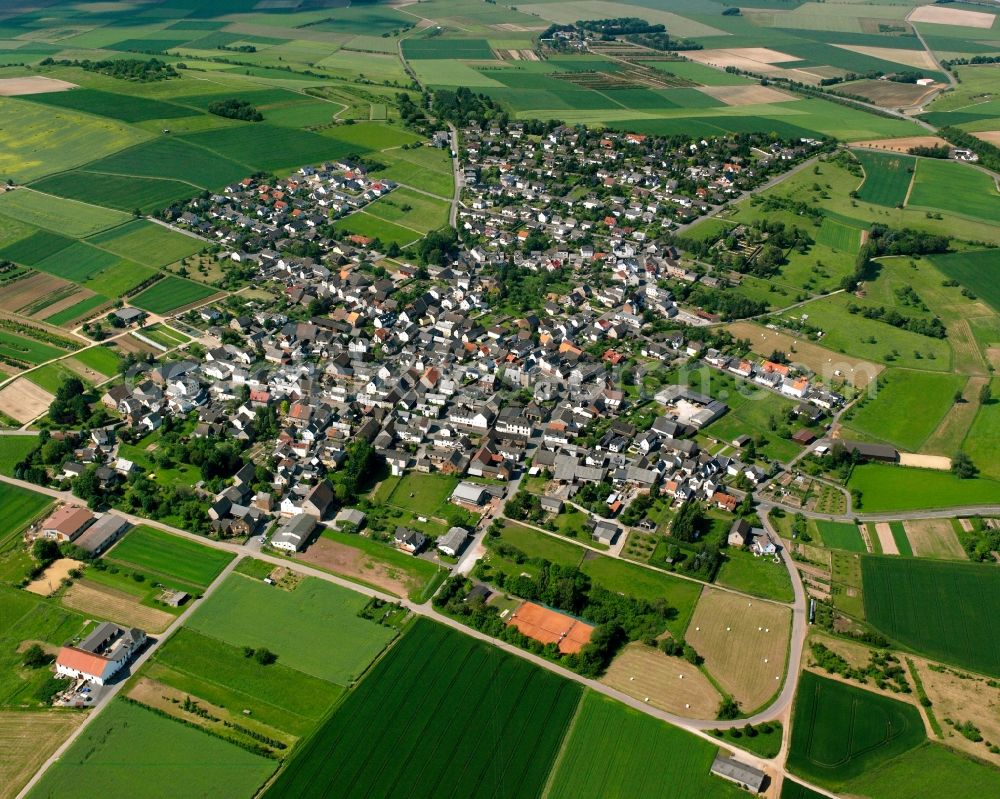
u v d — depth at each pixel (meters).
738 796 183.25
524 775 186.75
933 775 188.12
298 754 189.62
